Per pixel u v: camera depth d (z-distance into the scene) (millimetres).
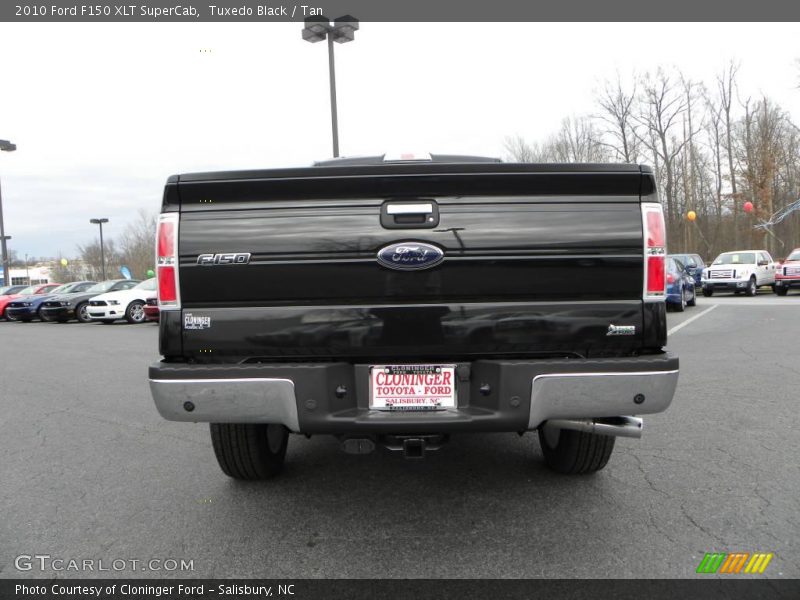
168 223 2742
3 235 33531
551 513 3139
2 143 29109
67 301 20016
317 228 2719
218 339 2754
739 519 3020
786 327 11055
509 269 2719
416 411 2773
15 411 5926
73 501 3463
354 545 2834
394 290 2732
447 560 2668
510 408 2660
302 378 2662
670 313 14836
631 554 2686
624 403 2641
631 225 2730
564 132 43688
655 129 43094
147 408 5957
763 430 4531
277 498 3443
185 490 3605
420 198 2725
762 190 39594
